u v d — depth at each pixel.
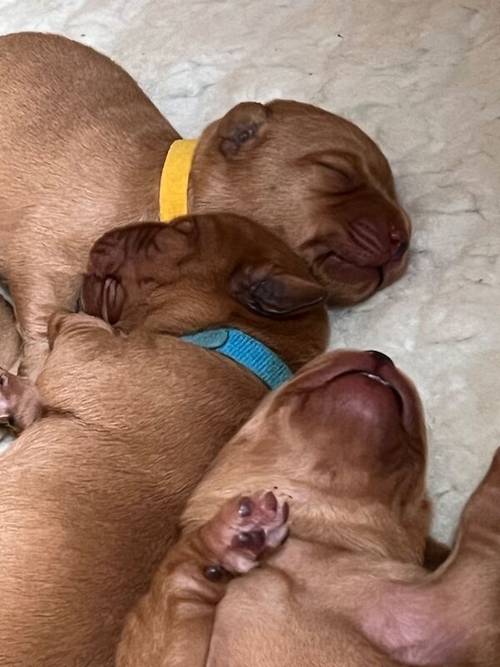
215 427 0.37
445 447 0.38
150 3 0.53
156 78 0.51
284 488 0.33
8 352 0.45
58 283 0.44
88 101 0.46
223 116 0.46
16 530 0.35
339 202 0.43
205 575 0.31
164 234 0.40
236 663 0.29
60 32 0.53
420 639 0.29
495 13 0.50
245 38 0.51
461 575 0.29
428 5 0.51
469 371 0.40
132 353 0.38
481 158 0.45
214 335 0.38
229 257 0.39
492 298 0.41
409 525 0.33
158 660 0.30
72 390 0.38
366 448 0.32
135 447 0.36
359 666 0.29
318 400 0.33
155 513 0.36
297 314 0.38
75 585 0.34
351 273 0.42
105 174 0.44
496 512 0.30
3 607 0.34
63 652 0.34
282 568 0.31
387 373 0.32
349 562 0.31
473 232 0.43
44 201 0.44
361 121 0.48
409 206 0.45
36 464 0.36
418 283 0.43
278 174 0.43
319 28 0.51
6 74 0.46
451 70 0.49
